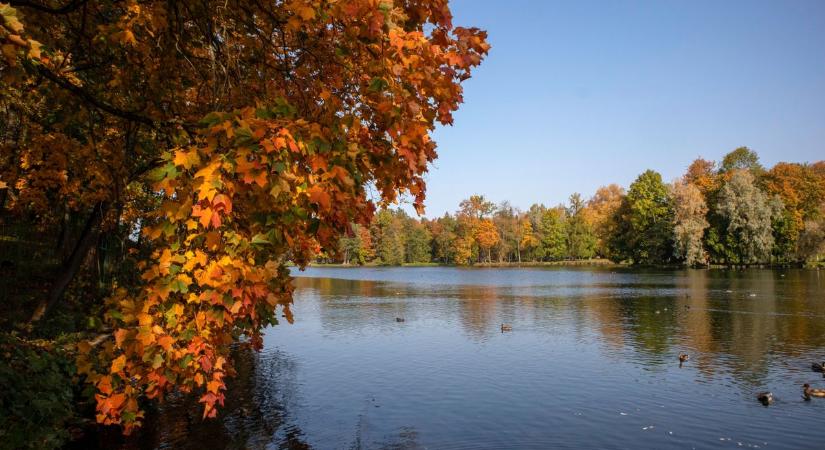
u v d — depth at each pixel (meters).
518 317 28.45
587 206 111.12
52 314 14.90
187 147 3.13
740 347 19.23
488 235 108.75
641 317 27.22
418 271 93.81
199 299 2.77
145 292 2.94
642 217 78.12
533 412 12.35
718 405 12.68
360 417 12.05
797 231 66.69
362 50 3.63
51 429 8.63
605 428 11.23
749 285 43.50
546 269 87.69
